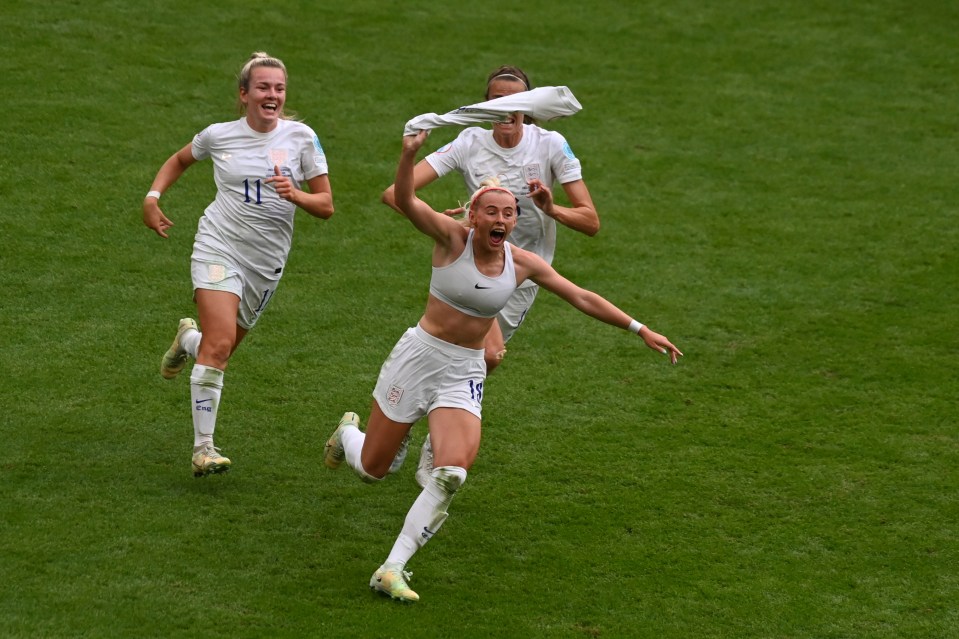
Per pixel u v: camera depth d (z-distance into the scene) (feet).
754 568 72.79
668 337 104.68
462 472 65.92
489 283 66.85
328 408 89.15
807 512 79.46
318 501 76.84
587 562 72.43
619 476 82.94
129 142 128.47
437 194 128.77
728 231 125.59
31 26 150.41
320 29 161.68
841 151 145.18
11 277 102.89
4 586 63.82
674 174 136.87
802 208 131.34
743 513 79.00
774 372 99.71
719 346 103.65
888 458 86.79
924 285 116.16
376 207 123.65
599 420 90.68
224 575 67.36
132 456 79.30
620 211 127.95
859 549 75.41
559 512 77.97
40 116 130.93
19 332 94.58
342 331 101.09
